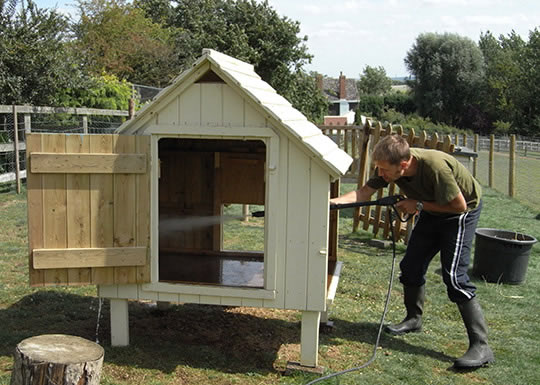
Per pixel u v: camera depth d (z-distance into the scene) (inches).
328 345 170.7
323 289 143.7
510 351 170.2
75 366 110.7
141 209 146.6
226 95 141.1
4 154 446.9
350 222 371.2
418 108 2372.0
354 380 145.9
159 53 994.7
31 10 512.4
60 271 145.6
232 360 156.4
